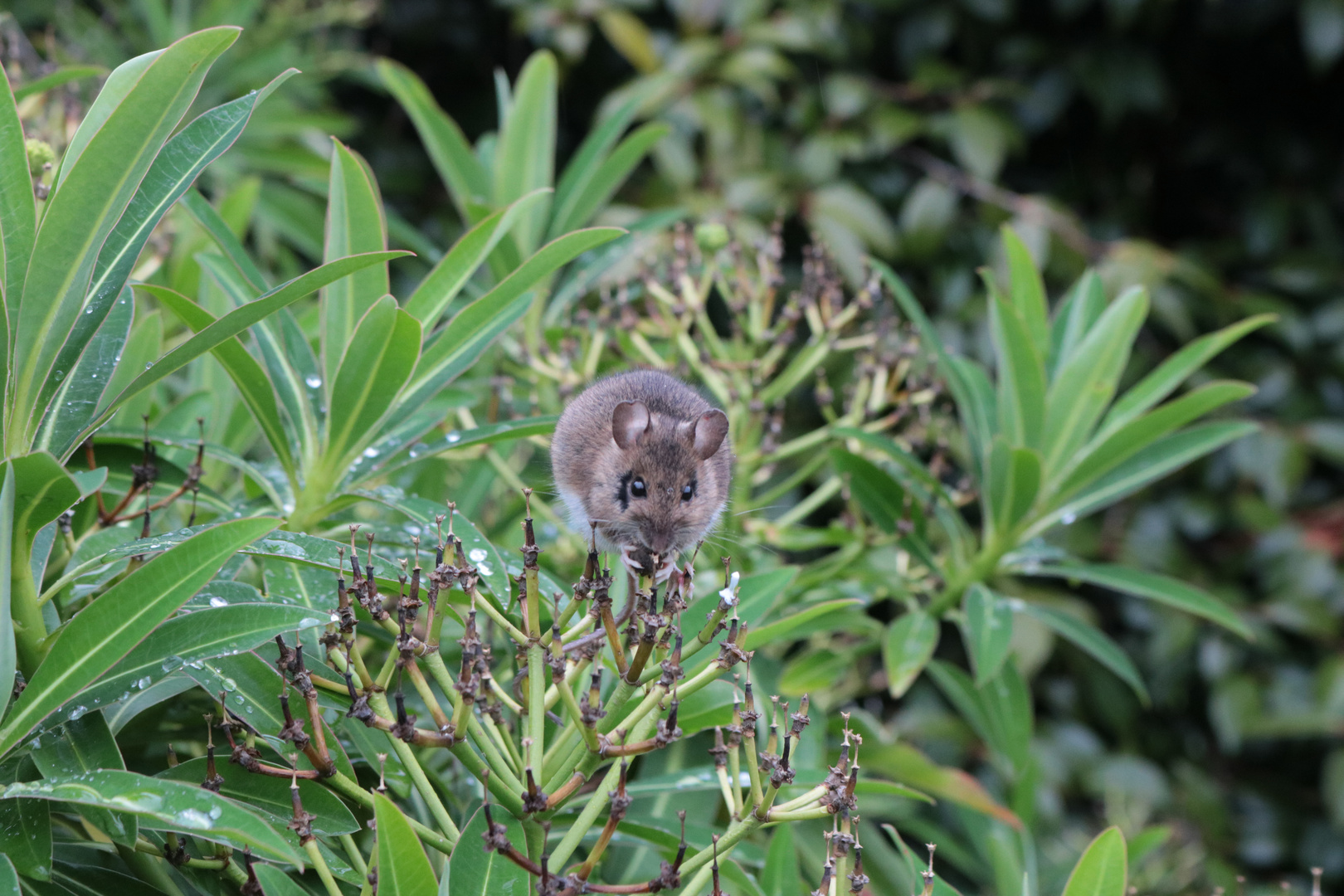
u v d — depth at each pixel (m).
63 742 2.05
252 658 2.24
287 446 2.76
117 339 2.35
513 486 3.66
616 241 4.45
